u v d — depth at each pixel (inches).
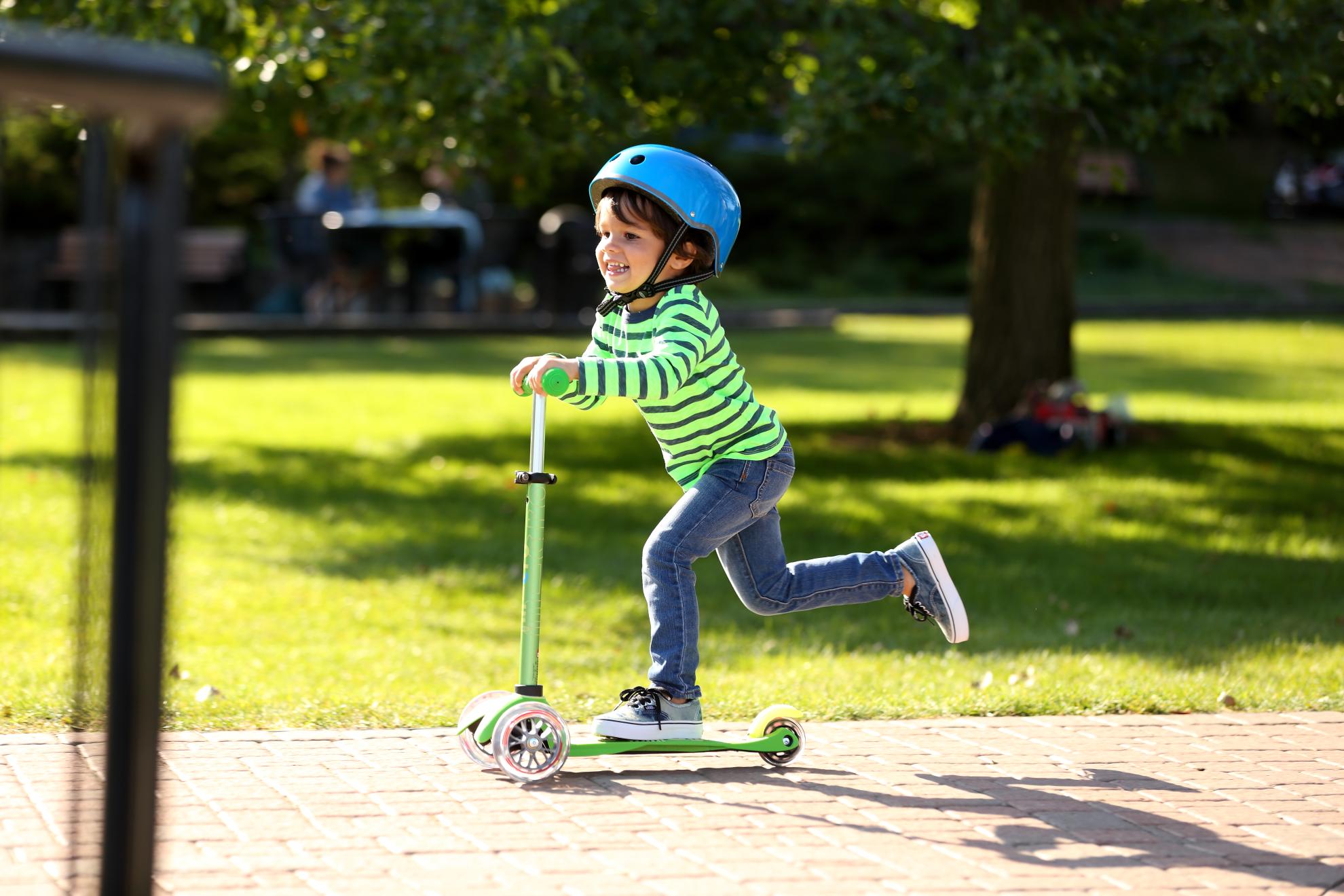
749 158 2103.8
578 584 557.3
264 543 615.5
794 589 320.8
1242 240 2213.3
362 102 641.6
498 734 290.8
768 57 729.0
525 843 257.8
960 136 637.9
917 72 647.1
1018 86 636.1
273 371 1179.9
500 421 980.6
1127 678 402.0
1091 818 278.8
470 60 636.1
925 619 330.3
